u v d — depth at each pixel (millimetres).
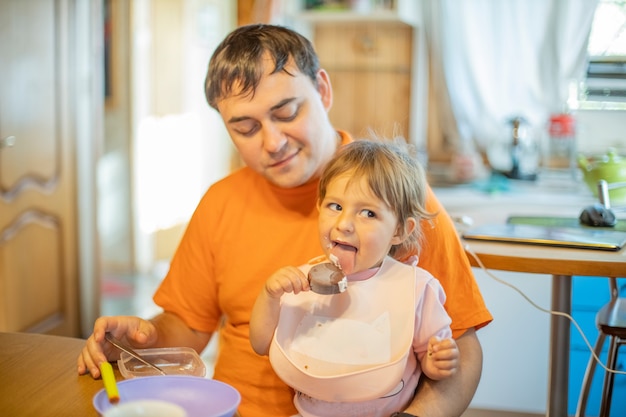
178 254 1361
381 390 983
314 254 1237
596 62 3246
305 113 1173
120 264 4672
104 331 1120
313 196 1256
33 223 2873
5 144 2625
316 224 1247
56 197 3021
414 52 3607
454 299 1186
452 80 3420
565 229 1620
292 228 1255
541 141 3328
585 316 2113
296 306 1092
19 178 2752
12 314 2746
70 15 3037
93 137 3244
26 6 2738
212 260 1320
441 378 1033
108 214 4648
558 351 1665
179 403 895
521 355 2350
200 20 4746
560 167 3047
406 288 1078
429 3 3441
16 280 2768
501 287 2330
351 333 1056
